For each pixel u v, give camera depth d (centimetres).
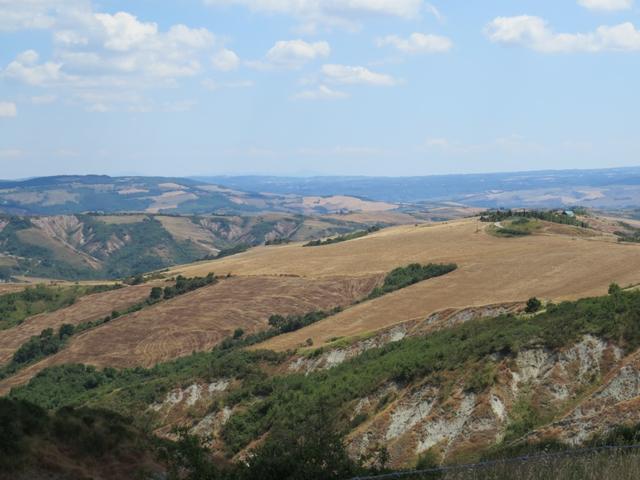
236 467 2483
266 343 9944
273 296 13388
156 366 11056
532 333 6069
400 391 6200
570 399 5403
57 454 2619
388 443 5559
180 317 12888
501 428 5266
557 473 2067
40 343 12888
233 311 12850
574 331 5909
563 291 9200
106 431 2927
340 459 2292
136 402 8556
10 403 2805
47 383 10881
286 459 2295
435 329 8738
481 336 6569
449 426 5431
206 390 8450
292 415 6506
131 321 13012
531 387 5588
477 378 5669
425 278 12288
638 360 5225
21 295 17025
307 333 9956
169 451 2956
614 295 6562
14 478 2373
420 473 2148
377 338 8925
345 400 6462
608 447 2223
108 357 11612
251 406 7412
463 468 2128
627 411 4575
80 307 14962
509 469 2109
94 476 2600
